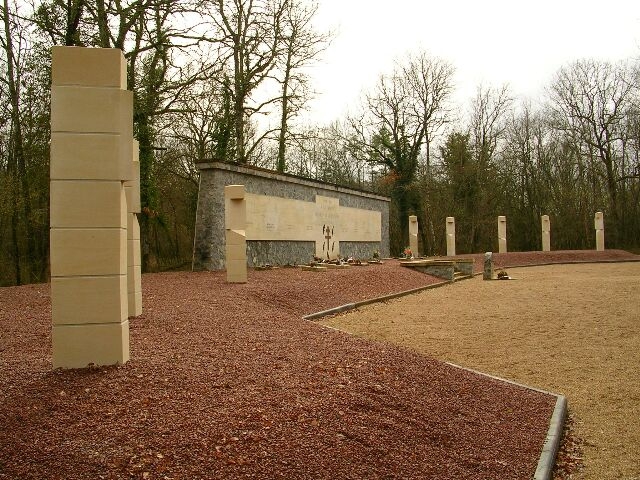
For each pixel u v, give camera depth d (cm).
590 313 1501
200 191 2047
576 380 910
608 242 5097
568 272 2984
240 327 969
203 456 445
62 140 650
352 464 478
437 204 5012
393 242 5109
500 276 2658
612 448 648
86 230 655
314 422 530
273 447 474
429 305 1725
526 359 1046
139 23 2205
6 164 2467
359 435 527
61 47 645
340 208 3031
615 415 752
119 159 659
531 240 5353
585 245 5175
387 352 847
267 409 543
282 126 3189
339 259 2759
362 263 2688
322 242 2805
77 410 518
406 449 532
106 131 659
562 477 577
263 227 2272
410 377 734
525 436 640
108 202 659
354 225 3216
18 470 413
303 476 444
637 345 1124
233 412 528
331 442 502
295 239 2527
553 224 5222
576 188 5194
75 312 652
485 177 5066
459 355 1077
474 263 3091
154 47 2217
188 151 3219
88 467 419
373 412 588
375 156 4922
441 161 5088
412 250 3844
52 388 576
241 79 2827
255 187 2248
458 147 4962
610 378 915
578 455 631
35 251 2619
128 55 2219
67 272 650
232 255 1620
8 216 2461
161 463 429
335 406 577
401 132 4812
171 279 1717
